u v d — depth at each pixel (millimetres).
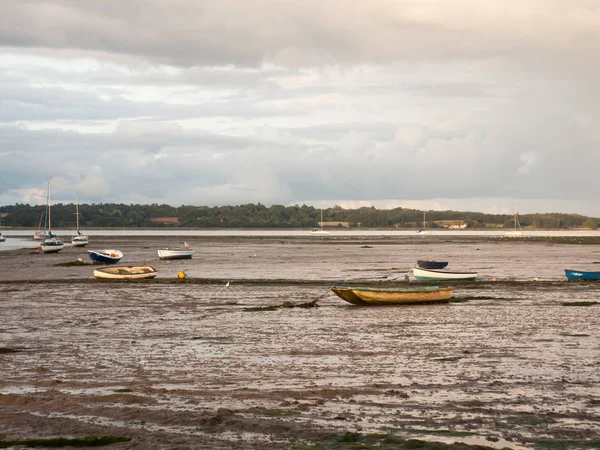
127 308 33750
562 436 12555
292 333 25484
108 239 171500
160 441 12227
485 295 39062
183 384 16688
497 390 15961
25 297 38875
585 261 74625
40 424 13227
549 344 22516
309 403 14750
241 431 12781
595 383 16703
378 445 12039
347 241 155500
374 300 34656
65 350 21891
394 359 19969
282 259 80562
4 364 19484
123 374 18000
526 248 113938
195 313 31797
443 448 11898
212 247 120062
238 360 19969
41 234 174250
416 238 185750
